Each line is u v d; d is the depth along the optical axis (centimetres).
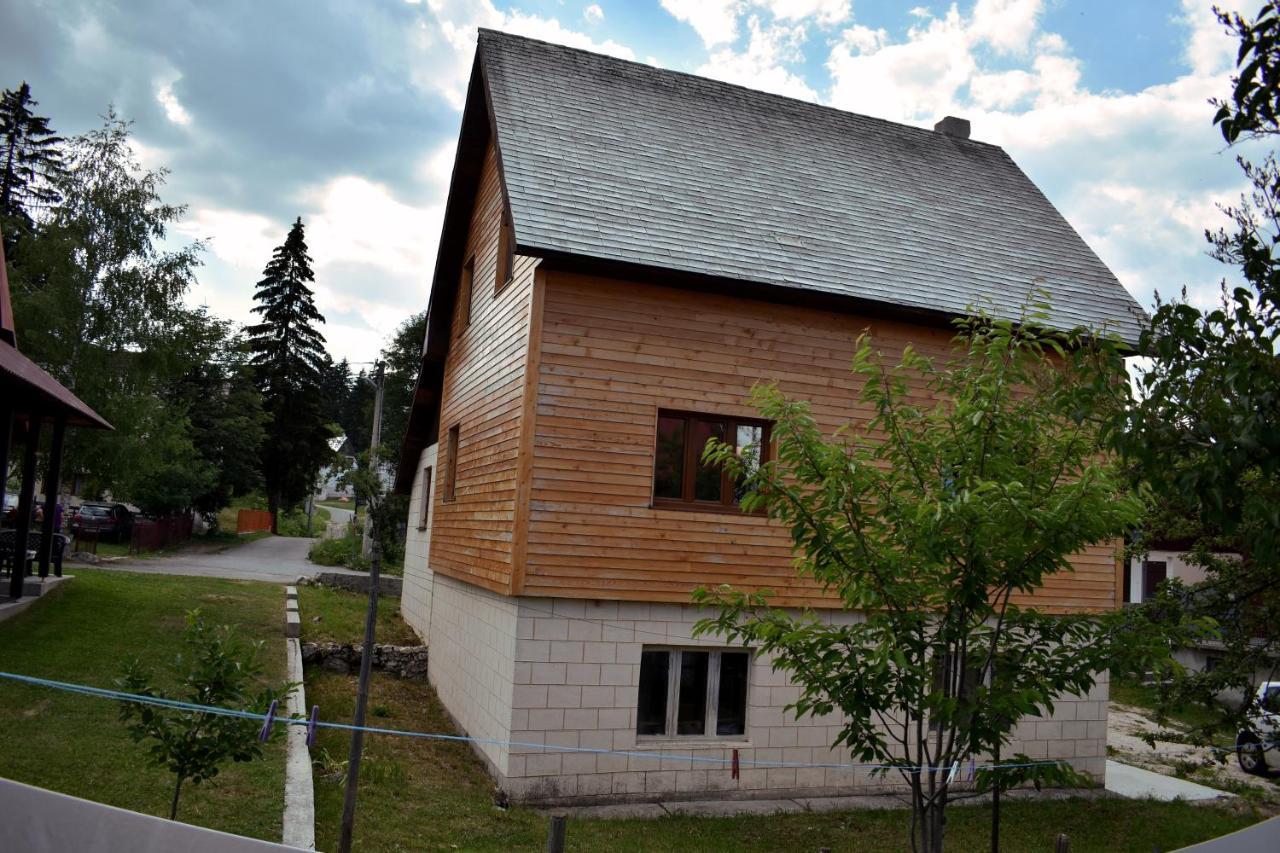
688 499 1097
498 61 1341
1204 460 351
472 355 1408
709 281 1073
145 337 2538
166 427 2645
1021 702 484
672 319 1095
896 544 528
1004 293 1284
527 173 1124
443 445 1606
